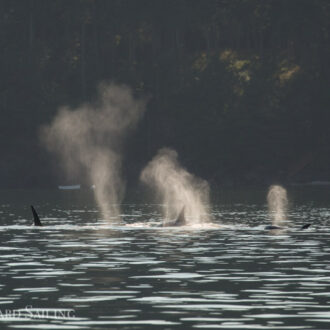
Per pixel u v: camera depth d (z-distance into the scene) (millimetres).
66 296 78500
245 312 70812
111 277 91062
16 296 78625
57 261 105750
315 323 66438
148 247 122750
